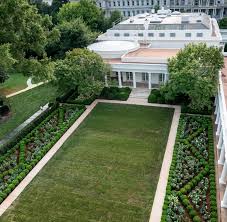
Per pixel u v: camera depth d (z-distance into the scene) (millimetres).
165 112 45781
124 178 32750
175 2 103688
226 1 99125
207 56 40688
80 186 32031
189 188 29875
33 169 35000
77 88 50344
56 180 33094
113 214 28328
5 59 35875
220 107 35344
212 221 25984
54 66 47469
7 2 38594
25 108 50656
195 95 40375
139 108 47719
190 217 27125
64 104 50625
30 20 42719
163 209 27906
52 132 41688
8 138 41844
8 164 35281
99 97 52406
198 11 103250
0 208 29688
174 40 58719
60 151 38125
